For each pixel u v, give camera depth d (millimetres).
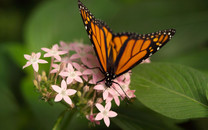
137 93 505
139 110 536
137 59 488
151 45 485
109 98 492
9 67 587
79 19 599
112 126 548
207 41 576
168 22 590
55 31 592
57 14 597
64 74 494
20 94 583
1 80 583
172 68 517
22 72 589
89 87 504
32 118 574
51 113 571
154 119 528
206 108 495
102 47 490
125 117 524
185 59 550
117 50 492
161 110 496
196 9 593
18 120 573
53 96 496
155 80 513
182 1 599
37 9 607
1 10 649
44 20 592
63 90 489
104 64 491
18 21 646
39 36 587
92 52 517
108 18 605
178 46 575
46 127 567
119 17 601
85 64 505
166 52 572
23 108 578
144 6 601
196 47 575
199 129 530
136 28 591
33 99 566
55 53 507
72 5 603
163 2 601
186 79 511
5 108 576
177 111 495
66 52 510
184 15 591
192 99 501
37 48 582
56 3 601
